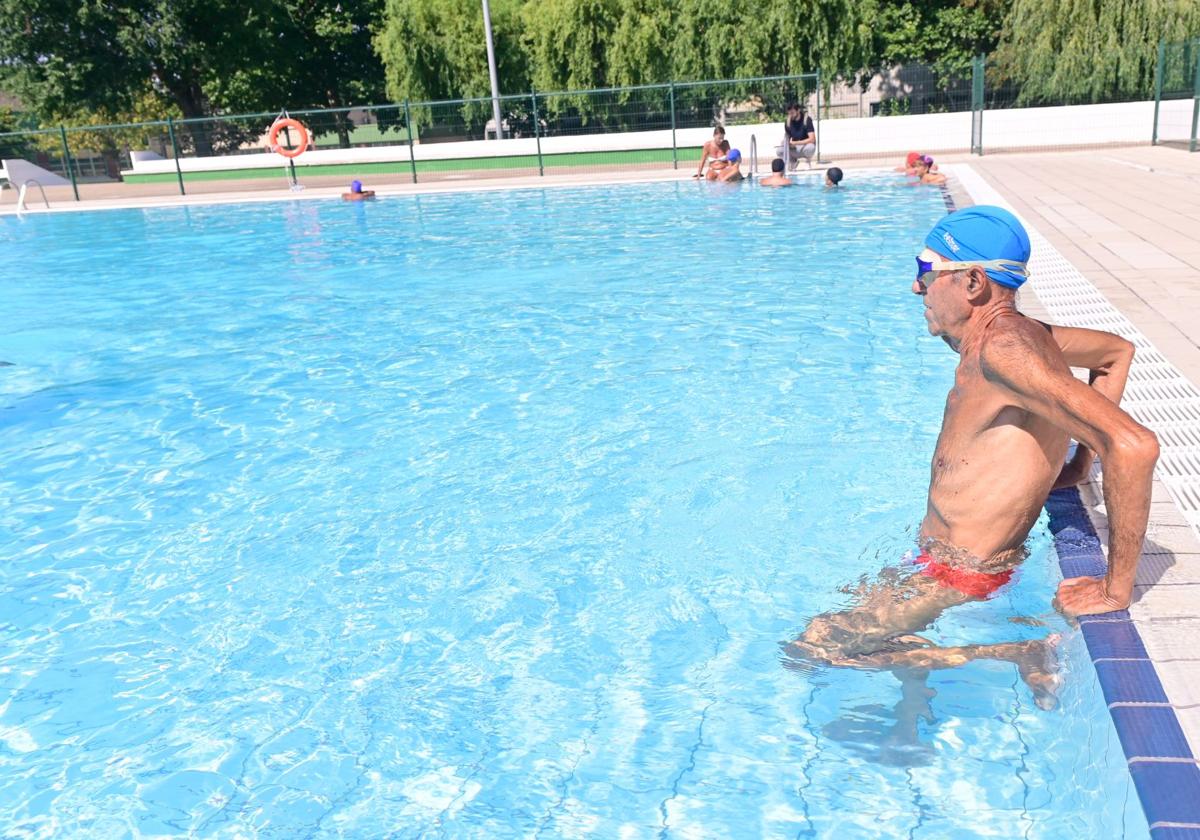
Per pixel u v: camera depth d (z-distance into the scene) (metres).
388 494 4.61
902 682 2.80
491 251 12.27
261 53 35.66
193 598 3.76
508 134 25.61
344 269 11.55
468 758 2.71
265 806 2.58
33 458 5.45
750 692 2.88
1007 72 25.97
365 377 6.64
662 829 2.37
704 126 24.36
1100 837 2.16
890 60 29.19
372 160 26.02
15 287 11.68
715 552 3.81
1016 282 2.64
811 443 4.86
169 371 7.16
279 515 4.46
